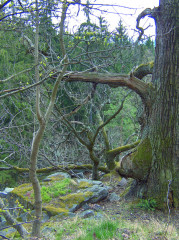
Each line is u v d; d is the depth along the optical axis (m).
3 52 12.36
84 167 11.24
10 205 7.65
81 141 9.19
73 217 6.29
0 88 8.08
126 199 7.30
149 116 7.08
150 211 6.44
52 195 7.39
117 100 15.77
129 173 6.97
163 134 6.68
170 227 4.96
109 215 6.28
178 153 6.61
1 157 14.55
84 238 4.30
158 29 6.91
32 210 6.88
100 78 6.98
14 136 10.05
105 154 10.43
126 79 6.94
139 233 4.48
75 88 13.57
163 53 6.76
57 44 8.88
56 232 5.12
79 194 7.32
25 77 11.21
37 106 4.61
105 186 8.90
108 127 18.67
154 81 6.96
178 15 6.57
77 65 10.98
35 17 4.10
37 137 4.74
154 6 6.93
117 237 4.23
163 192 6.53
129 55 7.59
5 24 4.15
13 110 12.30
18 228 5.00
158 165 6.66
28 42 5.90
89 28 4.47
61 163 10.98
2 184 14.66
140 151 6.91
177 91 6.66
